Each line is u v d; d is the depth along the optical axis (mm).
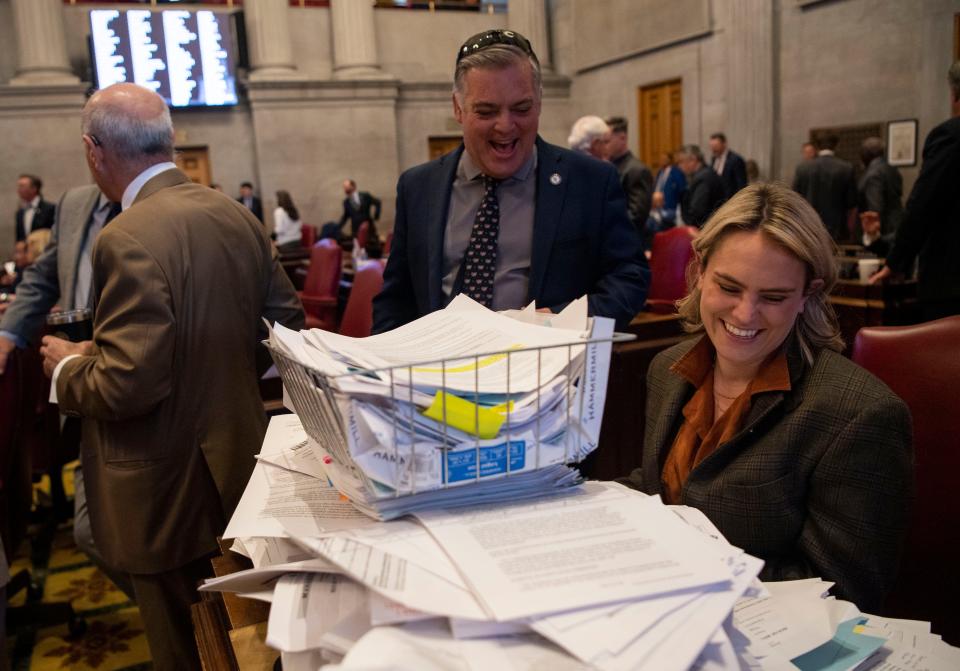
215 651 876
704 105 9305
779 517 1037
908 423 1011
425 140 12383
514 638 607
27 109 10117
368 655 567
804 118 7977
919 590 1260
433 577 636
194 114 11172
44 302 2279
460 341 861
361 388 671
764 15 8180
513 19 12227
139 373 1522
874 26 7082
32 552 3123
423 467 705
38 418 3127
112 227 1574
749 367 1119
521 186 1636
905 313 3100
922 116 6707
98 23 10375
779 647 713
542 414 749
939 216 2867
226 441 1681
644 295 1676
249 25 11188
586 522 718
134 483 1625
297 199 11516
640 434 2746
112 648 2412
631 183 4688
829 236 1039
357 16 11484
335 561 653
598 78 11398
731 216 1041
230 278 1688
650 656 564
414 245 1703
